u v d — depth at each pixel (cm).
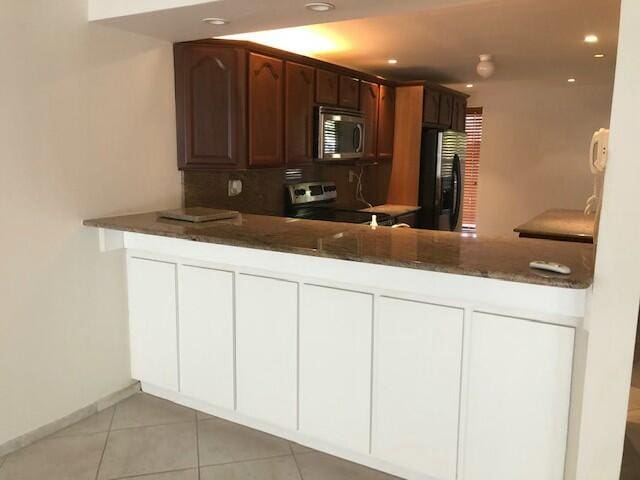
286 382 239
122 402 284
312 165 407
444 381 201
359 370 218
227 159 320
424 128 519
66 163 249
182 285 263
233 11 230
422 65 480
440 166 524
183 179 321
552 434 185
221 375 258
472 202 724
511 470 195
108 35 262
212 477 220
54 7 236
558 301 177
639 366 309
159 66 293
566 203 669
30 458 232
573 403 179
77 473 221
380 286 209
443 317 197
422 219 534
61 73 242
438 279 196
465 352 195
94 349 271
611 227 158
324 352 226
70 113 248
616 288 160
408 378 208
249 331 246
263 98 335
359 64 477
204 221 274
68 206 252
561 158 663
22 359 238
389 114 507
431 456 209
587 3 284
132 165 284
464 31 348
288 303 232
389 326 209
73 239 256
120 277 281
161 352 278
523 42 380
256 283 239
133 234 275
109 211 274
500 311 188
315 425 234
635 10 146
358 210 480
